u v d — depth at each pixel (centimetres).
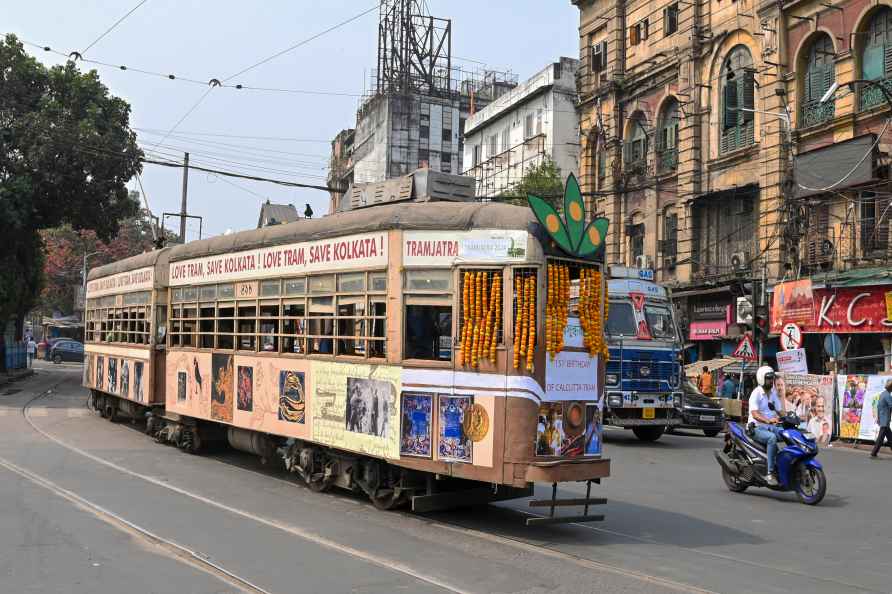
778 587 672
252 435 1232
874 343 2227
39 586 630
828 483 1334
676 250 3039
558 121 4275
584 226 859
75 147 2845
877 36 2256
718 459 1240
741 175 2727
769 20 2583
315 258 1057
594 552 780
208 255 1355
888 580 707
